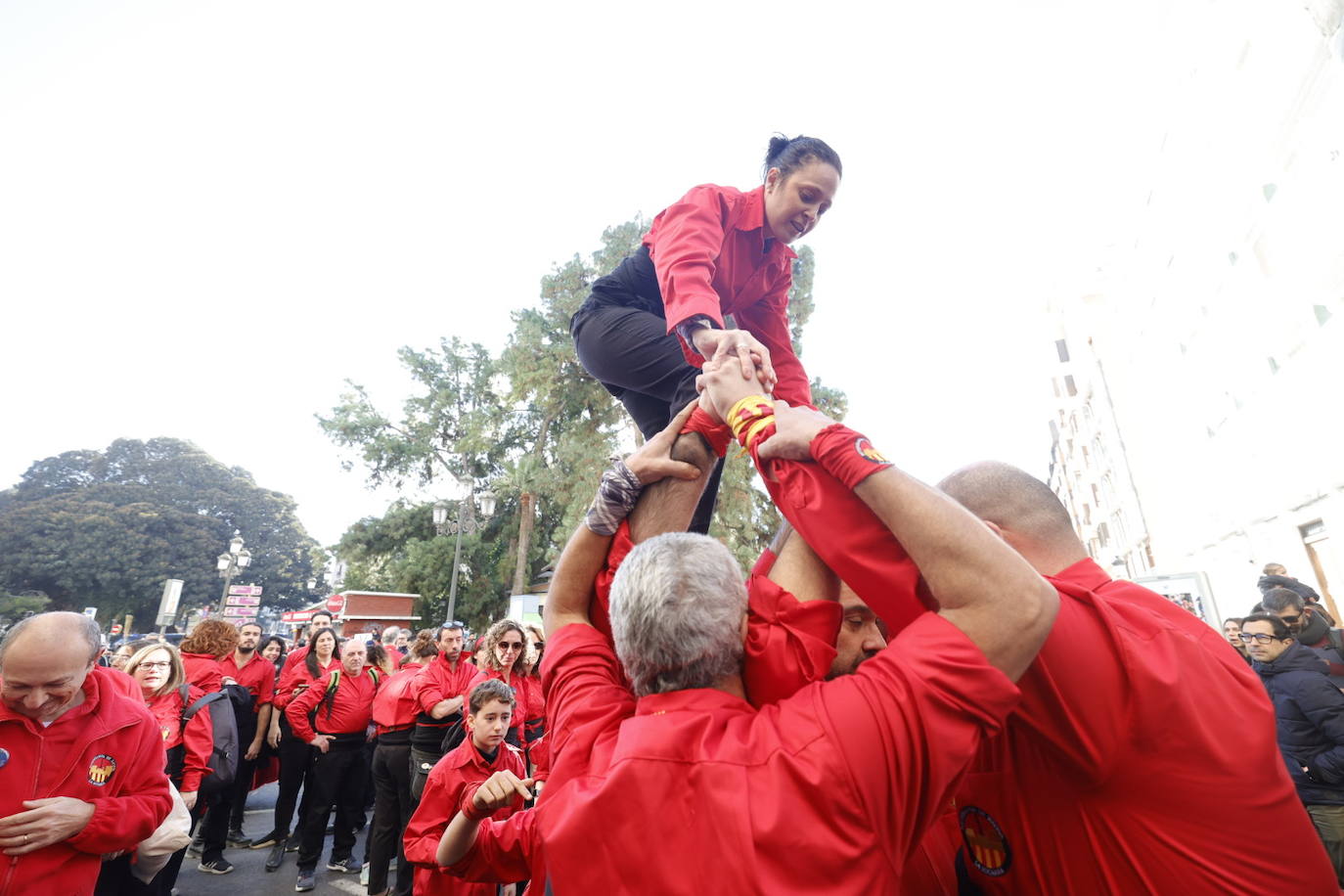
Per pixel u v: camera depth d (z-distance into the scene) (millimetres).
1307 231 11156
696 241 1625
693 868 866
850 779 875
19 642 2570
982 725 942
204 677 5684
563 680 1284
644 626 1071
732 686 1132
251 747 6637
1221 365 15703
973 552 957
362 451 27406
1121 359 24875
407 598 22641
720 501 18828
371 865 5246
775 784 886
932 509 979
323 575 56531
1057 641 1078
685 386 1732
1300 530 13312
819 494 1104
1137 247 20281
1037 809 1195
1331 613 12375
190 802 4414
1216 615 8406
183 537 46750
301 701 5926
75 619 2723
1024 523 1432
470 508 24234
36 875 2525
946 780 913
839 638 1251
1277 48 11031
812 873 839
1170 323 18750
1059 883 1157
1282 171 11633
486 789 2318
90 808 2662
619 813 922
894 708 915
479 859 2391
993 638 943
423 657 6809
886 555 1054
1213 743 1078
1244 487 15391
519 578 23594
